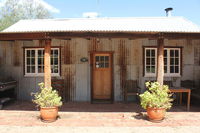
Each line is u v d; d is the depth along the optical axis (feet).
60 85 23.58
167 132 13.07
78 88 24.14
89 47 23.91
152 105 15.14
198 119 16.06
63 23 24.85
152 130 13.46
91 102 23.06
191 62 24.41
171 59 24.44
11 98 22.49
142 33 16.55
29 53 24.62
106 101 23.73
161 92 15.62
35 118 16.28
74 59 24.04
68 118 16.33
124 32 16.26
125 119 16.07
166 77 24.09
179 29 21.44
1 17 63.93
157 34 16.66
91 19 27.09
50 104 15.29
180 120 15.75
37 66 24.44
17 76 24.52
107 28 21.01
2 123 14.92
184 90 18.90
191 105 21.67
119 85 24.16
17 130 13.43
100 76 24.61
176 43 24.17
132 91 23.84
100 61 24.54
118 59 24.06
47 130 13.42
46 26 23.24
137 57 24.07
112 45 23.95
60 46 23.93
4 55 24.66
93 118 16.37
